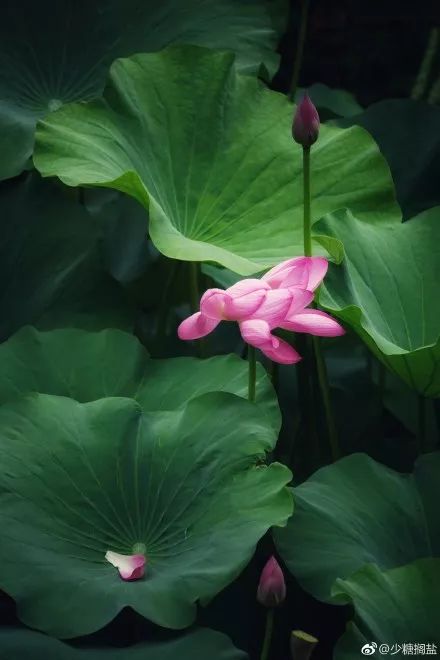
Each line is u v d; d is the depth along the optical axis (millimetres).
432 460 3682
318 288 3674
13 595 3314
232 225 3918
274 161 3969
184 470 3473
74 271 3975
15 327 3945
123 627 3600
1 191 4066
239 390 3635
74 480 3471
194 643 3346
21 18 4238
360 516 3584
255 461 3443
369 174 3949
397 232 3914
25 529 3396
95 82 4250
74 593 3324
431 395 3750
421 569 3418
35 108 4203
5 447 3473
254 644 3723
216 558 3344
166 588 3324
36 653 3316
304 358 3986
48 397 3551
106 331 3768
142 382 3715
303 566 3490
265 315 3381
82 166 3799
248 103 4023
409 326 3818
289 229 3891
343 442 4230
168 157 3957
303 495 3580
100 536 3436
